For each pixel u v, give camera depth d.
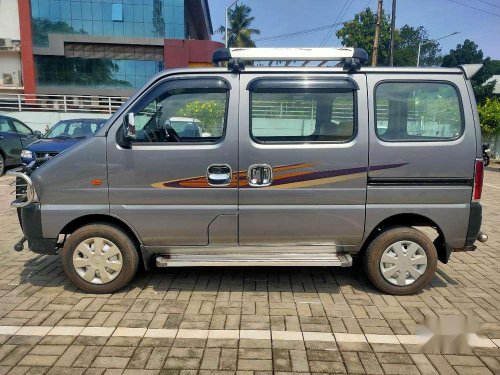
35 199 3.62
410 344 3.05
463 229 3.74
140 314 3.46
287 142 3.60
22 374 2.65
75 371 2.69
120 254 3.75
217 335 3.14
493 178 12.93
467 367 2.78
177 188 3.61
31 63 26.88
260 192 3.63
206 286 4.05
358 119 3.60
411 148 3.61
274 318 3.42
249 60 3.69
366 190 3.65
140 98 3.64
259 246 3.79
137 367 2.74
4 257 4.83
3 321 3.31
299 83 3.60
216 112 3.63
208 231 3.70
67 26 26.97
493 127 18.47
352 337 3.14
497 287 4.12
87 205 3.64
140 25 27.44
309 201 3.66
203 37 46.19
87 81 27.84
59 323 3.29
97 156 3.57
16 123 11.72
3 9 26.75
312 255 3.76
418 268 3.83
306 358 2.86
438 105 3.66
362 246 3.87
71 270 3.77
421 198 3.68
